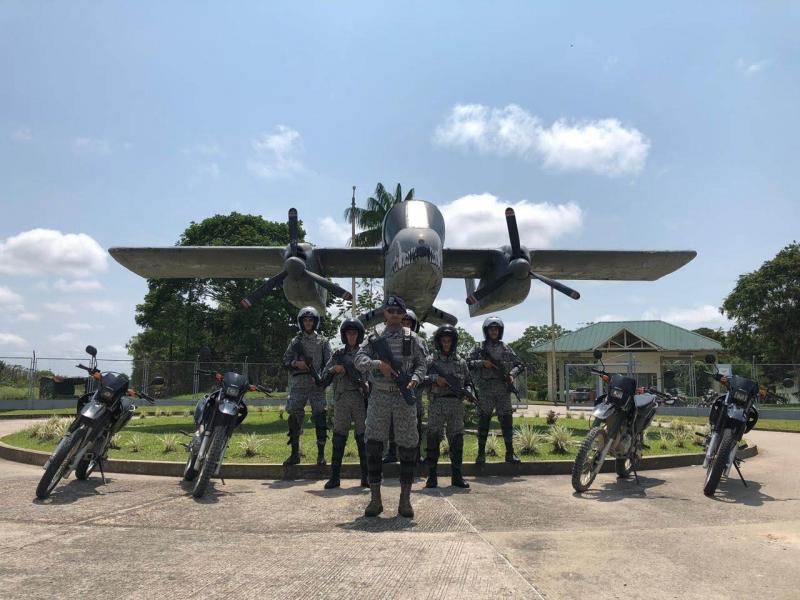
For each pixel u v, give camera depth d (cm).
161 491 572
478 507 514
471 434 1004
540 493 585
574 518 474
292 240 1184
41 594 291
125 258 1378
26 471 701
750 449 926
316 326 690
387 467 682
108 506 501
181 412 1762
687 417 2064
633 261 1439
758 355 3900
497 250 1323
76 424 553
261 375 2619
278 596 293
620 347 3484
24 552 362
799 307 3669
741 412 580
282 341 3841
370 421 478
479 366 700
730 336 3959
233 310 3700
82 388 2559
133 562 345
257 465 664
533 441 803
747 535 421
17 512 475
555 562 354
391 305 480
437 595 298
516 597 296
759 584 317
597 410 605
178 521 452
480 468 699
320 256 1365
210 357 638
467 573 332
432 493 582
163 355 4638
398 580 319
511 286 1221
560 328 6012
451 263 1410
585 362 3716
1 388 2381
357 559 357
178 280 3766
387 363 467
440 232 1144
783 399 2375
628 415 636
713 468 571
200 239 3744
